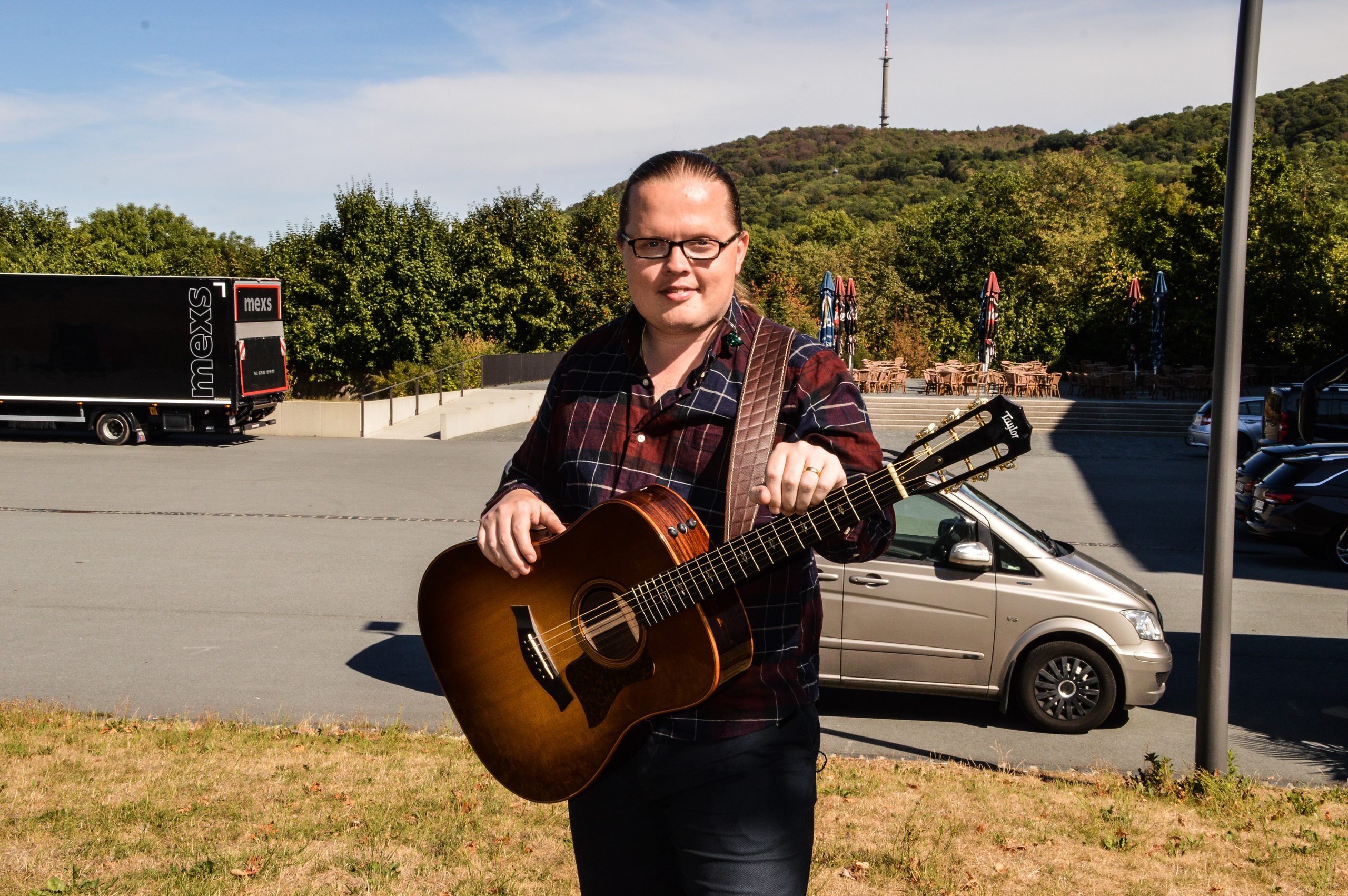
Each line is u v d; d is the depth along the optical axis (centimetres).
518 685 211
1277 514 1452
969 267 6700
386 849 473
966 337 5188
